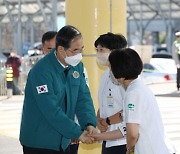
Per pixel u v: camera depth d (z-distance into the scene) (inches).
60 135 186.1
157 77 951.6
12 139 422.0
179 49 773.9
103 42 209.2
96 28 274.7
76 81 190.4
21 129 189.5
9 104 661.3
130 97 165.0
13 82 766.5
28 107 185.8
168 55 1198.9
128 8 1407.5
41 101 179.2
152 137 165.8
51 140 185.3
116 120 207.8
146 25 1504.7
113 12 277.6
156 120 166.7
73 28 181.0
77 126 181.8
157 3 1293.1
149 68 970.7
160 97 730.2
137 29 1512.1
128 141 166.9
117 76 169.6
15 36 1139.3
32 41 1385.3
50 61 183.8
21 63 773.3
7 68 736.3
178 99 706.2
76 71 190.9
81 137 183.2
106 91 209.8
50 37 264.2
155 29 1582.2
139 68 167.8
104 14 275.4
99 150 272.4
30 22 1364.4
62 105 187.3
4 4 1202.6
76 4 275.9
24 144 189.3
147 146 166.1
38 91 179.5
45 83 179.5
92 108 199.3
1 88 765.3
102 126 212.8
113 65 168.9
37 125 185.0
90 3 273.7
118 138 192.5
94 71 275.0
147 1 1305.4
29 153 189.5
